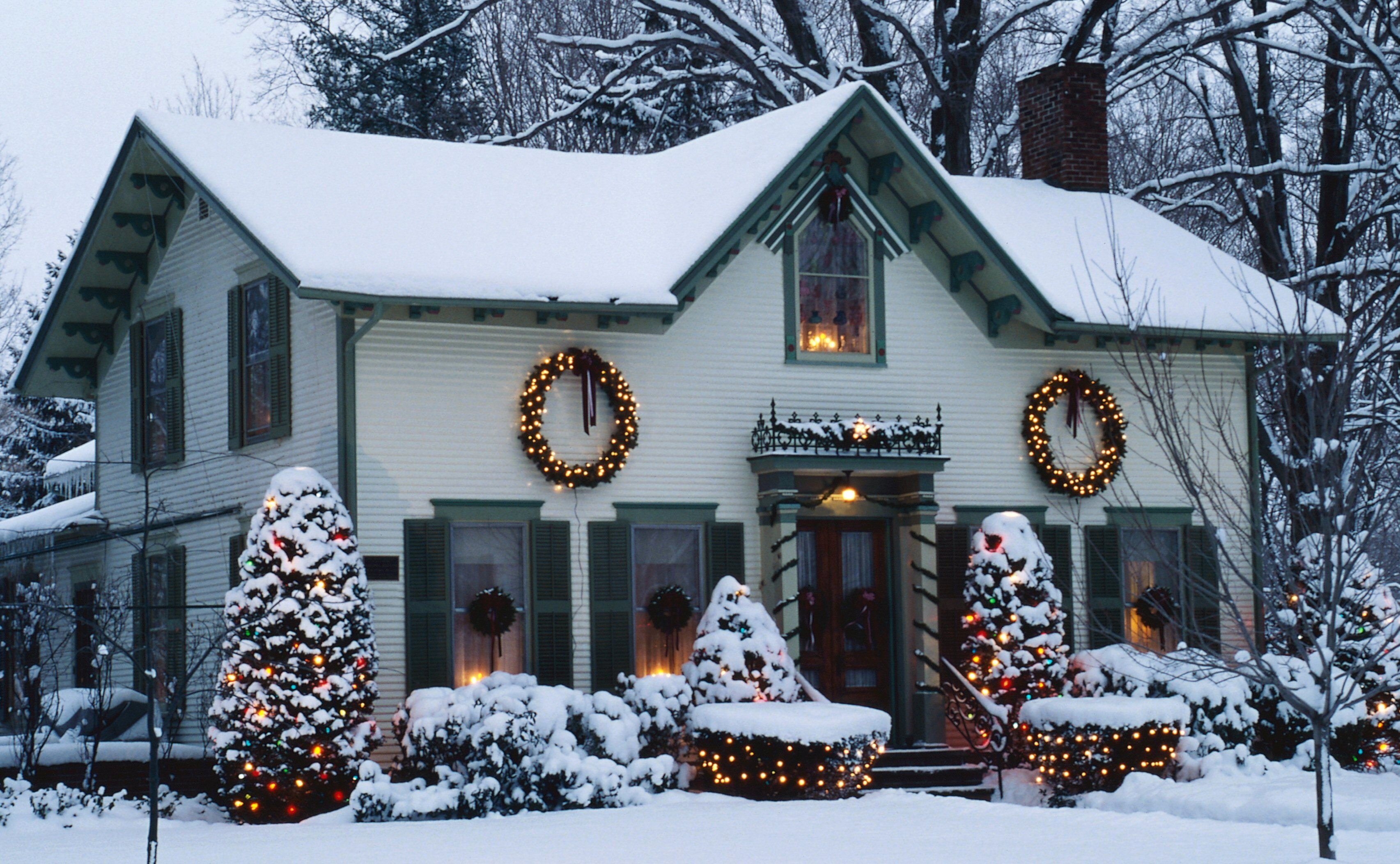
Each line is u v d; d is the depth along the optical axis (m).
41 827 16.30
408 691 18.06
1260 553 15.54
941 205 20.45
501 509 18.69
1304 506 23.95
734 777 17.56
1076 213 23.97
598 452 19.22
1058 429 21.58
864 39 30.08
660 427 19.58
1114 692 19.33
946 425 20.98
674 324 19.78
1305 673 19.44
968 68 29.59
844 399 20.53
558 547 18.94
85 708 20.17
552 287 18.30
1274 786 16.81
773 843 13.62
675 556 19.75
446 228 19.05
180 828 16.02
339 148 20.50
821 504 20.39
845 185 20.50
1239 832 14.29
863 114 20.05
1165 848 13.24
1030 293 20.52
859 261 20.89
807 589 20.44
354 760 16.64
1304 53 27.83
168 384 21.81
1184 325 21.47
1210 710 18.84
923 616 20.23
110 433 23.78
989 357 21.33
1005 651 19.42
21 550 24.77
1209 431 22.17
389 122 37.56
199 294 21.28
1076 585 21.34
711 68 33.84
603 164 22.31
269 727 16.44
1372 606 19.45
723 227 19.05
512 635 18.88
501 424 18.78
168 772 19.22
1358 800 15.65
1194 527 21.94
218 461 20.70
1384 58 26.69
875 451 19.86
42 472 42.19
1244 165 34.41
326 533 16.95
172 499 21.73
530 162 21.72
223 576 20.42
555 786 16.56
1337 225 27.83
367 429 18.14
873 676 20.58
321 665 16.59
